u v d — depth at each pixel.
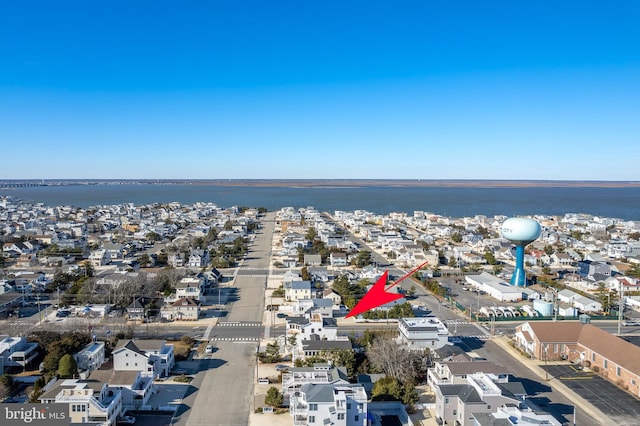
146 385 65.44
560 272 156.50
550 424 53.53
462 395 59.62
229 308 110.81
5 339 75.88
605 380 73.06
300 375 66.12
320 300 107.31
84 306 105.31
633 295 122.75
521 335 86.94
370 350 77.94
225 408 63.28
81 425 55.69
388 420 60.94
